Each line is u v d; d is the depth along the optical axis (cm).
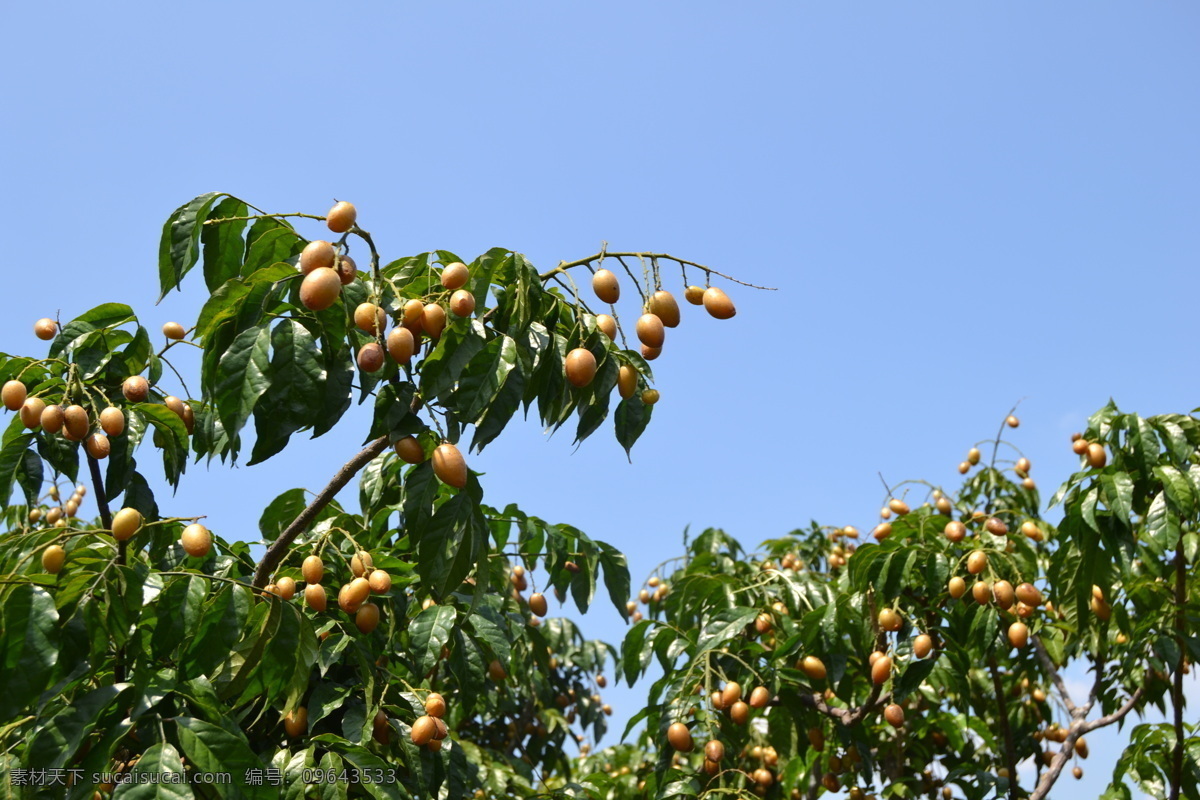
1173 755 521
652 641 578
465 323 284
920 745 637
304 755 325
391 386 296
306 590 328
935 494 691
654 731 562
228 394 273
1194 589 536
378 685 373
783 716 549
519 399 290
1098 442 532
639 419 313
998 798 570
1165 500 496
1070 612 531
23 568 300
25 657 250
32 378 368
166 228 314
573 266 311
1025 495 721
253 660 291
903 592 534
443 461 281
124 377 377
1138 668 570
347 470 302
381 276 296
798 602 572
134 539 312
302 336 283
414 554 425
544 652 579
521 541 514
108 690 270
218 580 290
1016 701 648
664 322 309
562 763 790
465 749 561
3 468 378
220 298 289
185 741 263
